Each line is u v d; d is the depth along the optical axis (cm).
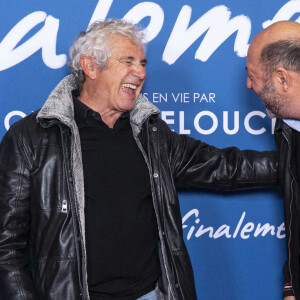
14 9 211
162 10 216
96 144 170
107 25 172
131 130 178
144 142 177
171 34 217
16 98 213
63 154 162
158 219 171
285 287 175
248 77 168
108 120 177
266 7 219
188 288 174
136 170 172
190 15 217
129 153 173
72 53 177
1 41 211
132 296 166
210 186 191
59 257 158
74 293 157
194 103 219
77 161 163
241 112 221
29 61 213
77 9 213
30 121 167
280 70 152
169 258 172
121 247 165
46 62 213
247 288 224
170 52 217
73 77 180
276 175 188
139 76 170
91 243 163
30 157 162
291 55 151
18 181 160
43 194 160
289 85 152
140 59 172
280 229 223
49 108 164
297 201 167
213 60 219
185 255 176
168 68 218
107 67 168
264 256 224
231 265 223
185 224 222
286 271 176
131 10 215
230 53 219
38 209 160
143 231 170
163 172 177
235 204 223
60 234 159
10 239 158
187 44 218
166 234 173
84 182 165
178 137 192
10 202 159
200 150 190
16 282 156
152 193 172
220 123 221
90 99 175
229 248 223
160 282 176
